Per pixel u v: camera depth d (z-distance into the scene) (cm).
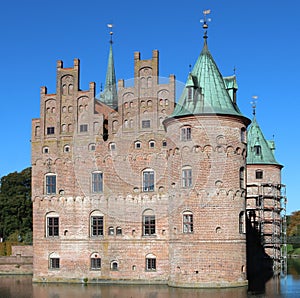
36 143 6462
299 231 14375
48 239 6309
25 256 7662
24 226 10125
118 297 4797
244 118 5612
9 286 5866
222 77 5797
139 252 6041
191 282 5309
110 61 10031
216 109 5462
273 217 7569
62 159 6369
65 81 6450
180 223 5441
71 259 6231
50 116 6462
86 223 6234
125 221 6112
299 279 6169
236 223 5394
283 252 8219
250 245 7506
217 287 5244
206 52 5791
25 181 10525
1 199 10119
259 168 8062
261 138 8231
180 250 5409
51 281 6238
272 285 5506
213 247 5297
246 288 5228
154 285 5719
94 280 6134
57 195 6338
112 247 6131
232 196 5400
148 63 6200
